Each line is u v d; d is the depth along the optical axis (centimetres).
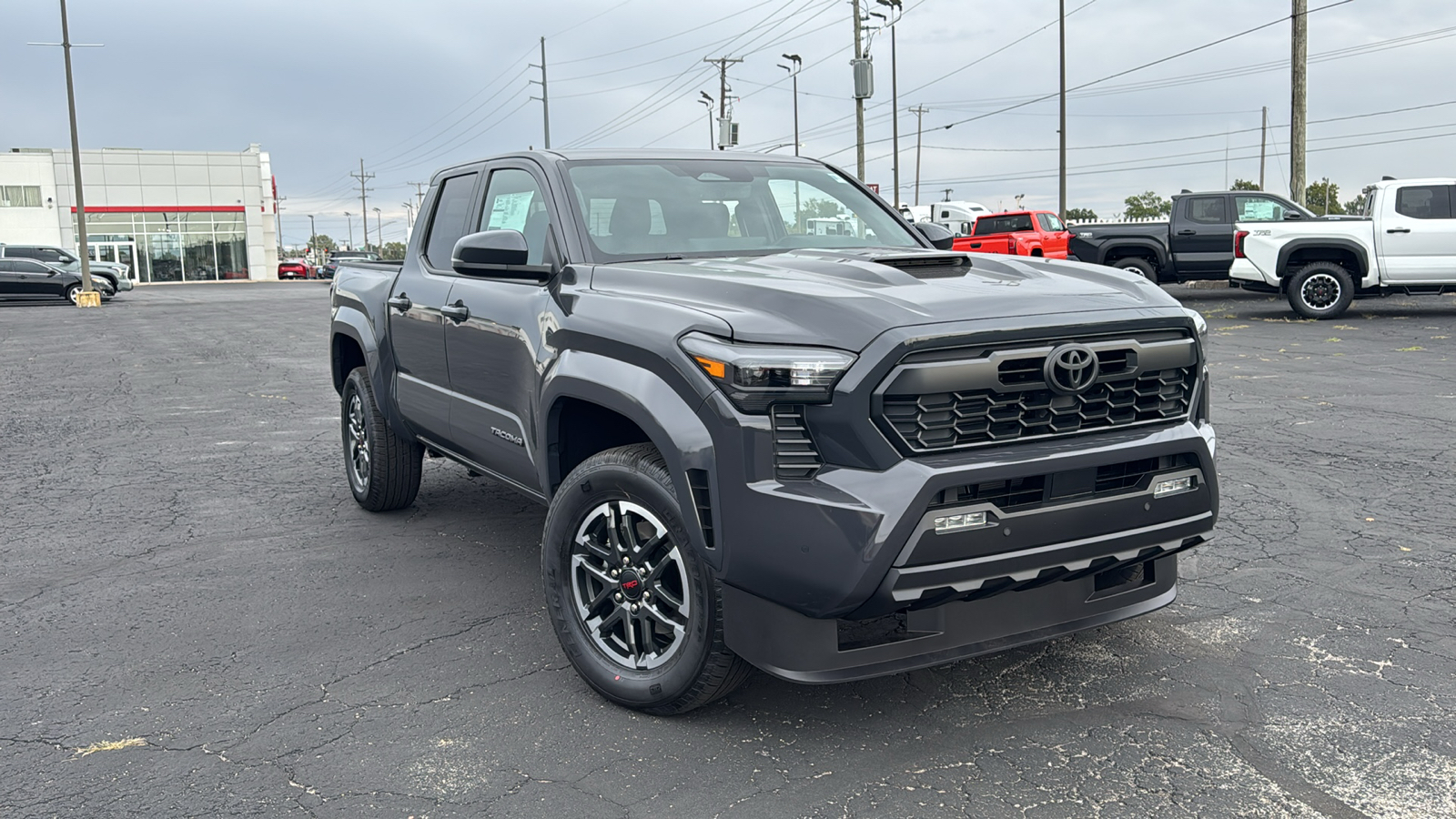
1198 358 321
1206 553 487
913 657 299
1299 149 2281
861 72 3575
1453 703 329
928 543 273
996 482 284
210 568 501
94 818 278
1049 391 294
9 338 1930
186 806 283
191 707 346
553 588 354
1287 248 1590
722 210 432
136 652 396
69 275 3269
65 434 888
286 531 567
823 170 490
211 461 763
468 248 382
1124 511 300
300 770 303
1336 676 351
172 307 3034
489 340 419
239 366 1412
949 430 282
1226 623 400
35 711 345
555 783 293
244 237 6769
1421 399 888
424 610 438
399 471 572
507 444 416
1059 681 352
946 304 290
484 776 297
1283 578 450
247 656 390
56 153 6281
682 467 298
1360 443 722
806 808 276
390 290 536
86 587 475
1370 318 1605
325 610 440
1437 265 1523
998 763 298
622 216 411
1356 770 290
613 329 329
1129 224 1980
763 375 281
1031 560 288
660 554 325
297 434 876
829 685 353
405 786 292
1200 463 316
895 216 479
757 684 356
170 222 6562
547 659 384
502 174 467
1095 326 298
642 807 279
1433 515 544
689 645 313
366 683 363
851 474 278
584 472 338
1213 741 308
